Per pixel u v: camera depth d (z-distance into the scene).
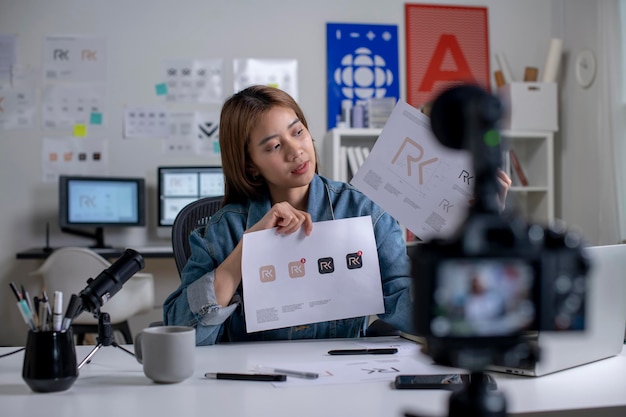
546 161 4.07
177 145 4.15
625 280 1.20
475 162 0.54
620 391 0.94
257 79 4.20
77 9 4.11
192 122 4.16
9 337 4.04
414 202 1.34
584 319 0.54
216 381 1.03
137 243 4.12
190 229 1.84
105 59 4.12
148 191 4.13
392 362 1.14
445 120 0.55
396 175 1.35
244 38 4.20
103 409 0.88
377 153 1.36
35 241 4.06
